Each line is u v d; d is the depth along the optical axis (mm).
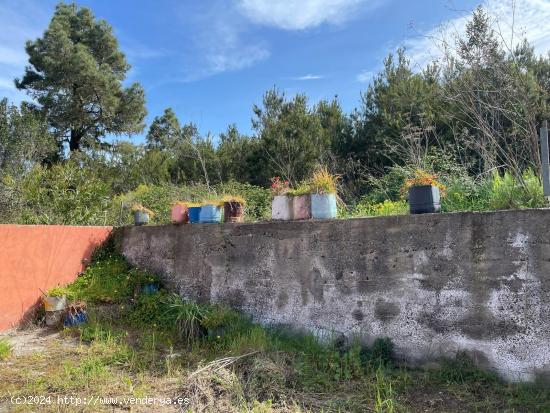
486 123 6266
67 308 6586
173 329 5938
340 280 5074
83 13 27250
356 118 15383
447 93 7234
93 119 27078
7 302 6418
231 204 6660
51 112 25422
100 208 10539
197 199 10875
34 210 10188
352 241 5016
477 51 6250
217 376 4199
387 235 4770
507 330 3992
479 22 6273
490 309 4090
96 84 25484
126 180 20000
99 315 6566
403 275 4617
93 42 27141
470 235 4250
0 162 16625
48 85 25234
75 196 10188
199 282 6594
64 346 5625
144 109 28281
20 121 17734
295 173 14320
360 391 4016
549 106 7547
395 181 8711
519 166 5711
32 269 6777
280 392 3965
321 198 5504
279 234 5684
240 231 6129
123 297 6945
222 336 5453
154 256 7391
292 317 5449
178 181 17922
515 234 4012
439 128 10391
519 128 6160
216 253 6414
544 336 3811
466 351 4188
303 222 5461
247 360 4551
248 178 16016
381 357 4574
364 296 4875
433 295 4418
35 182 10500
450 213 4383
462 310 4242
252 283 5922
